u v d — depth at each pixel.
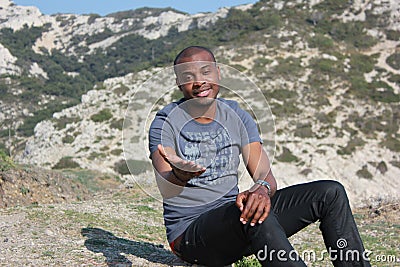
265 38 50.50
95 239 5.12
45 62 74.75
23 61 72.75
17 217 6.09
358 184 32.34
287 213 3.14
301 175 32.47
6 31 83.38
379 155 34.81
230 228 3.02
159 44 76.75
